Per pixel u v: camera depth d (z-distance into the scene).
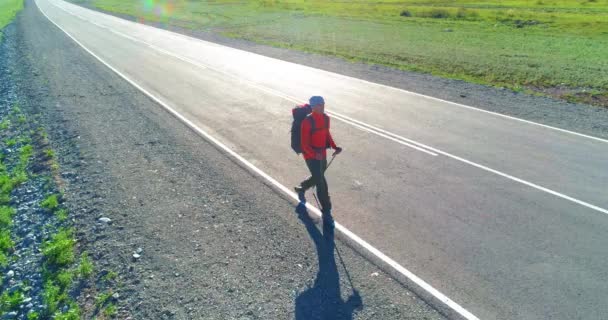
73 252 6.19
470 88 15.27
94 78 17.45
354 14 43.34
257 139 10.48
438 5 49.69
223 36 30.44
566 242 6.16
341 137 10.55
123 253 6.10
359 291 5.29
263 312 4.95
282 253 6.04
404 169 8.69
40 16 47.00
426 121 11.66
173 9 53.38
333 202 7.46
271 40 28.41
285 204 7.41
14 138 11.20
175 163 9.17
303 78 17.20
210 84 16.22
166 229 6.68
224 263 5.84
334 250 6.10
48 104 13.95
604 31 29.38
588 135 10.40
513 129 10.91
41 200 7.82
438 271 5.61
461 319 4.82
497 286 5.31
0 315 5.05
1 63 21.97
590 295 5.12
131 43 27.64
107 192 7.95
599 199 7.32
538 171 8.45
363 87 15.63
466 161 9.01
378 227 6.65
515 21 35.22
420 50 23.73
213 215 7.07
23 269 5.92
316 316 4.88
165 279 5.54
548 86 15.69
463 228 6.56
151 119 12.13
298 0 61.19
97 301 5.18
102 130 11.32
